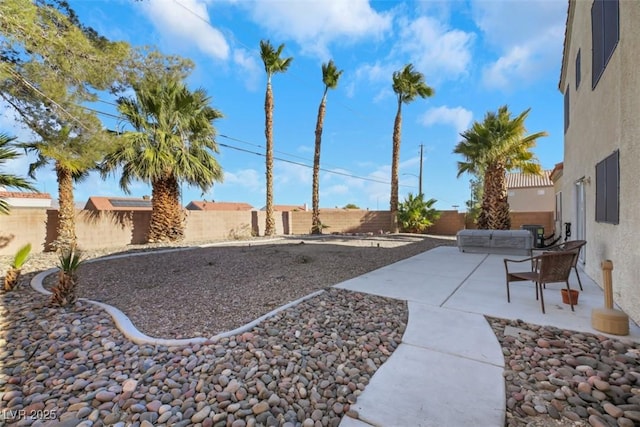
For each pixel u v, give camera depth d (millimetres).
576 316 3443
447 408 1972
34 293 4629
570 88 7293
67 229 8859
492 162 11523
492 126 11094
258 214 17250
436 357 2629
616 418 1864
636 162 3145
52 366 2576
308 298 4277
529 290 4621
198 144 11508
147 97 9961
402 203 18062
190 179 11555
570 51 7195
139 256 8266
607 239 4297
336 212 19297
